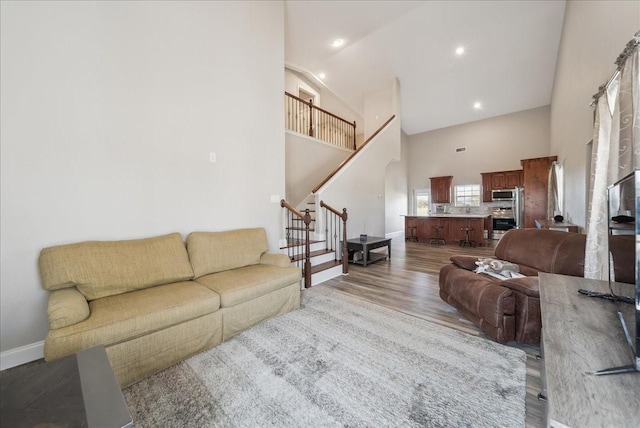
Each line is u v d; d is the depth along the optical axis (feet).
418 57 19.81
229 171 10.23
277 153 12.16
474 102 25.46
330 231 15.44
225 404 4.76
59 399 2.98
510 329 6.58
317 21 15.85
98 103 7.11
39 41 6.22
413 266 15.28
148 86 8.05
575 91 13.03
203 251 8.41
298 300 9.11
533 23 15.90
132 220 7.77
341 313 8.67
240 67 10.58
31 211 6.19
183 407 4.71
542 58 18.78
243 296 7.32
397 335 7.17
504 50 18.38
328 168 20.22
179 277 7.64
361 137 28.35
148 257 7.30
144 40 7.94
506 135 27.40
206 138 9.50
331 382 5.29
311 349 6.50
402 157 32.86
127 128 7.64
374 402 4.75
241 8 10.60
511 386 5.13
